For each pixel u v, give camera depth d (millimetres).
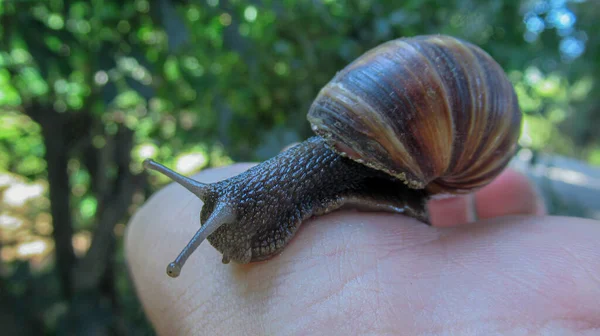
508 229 72
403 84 78
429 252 69
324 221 82
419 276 64
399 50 81
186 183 81
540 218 76
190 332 75
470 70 80
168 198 101
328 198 86
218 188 80
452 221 121
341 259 70
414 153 80
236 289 73
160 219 95
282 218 79
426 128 78
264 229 77
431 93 77
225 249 76
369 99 79
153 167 83
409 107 78
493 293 59
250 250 75
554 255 63
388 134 79
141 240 96
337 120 82
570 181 406
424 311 59
